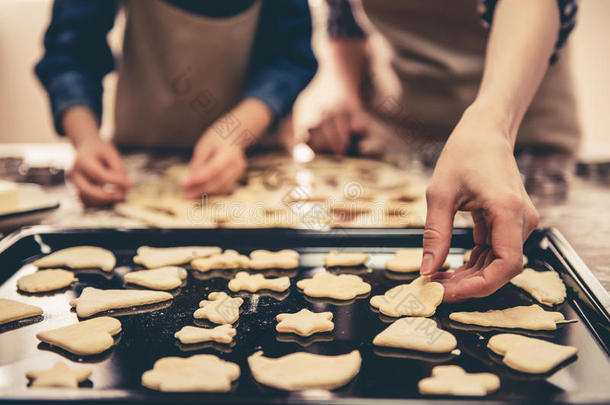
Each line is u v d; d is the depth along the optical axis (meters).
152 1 1.18
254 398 0.47
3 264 0.69
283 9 1.28
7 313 0.60
